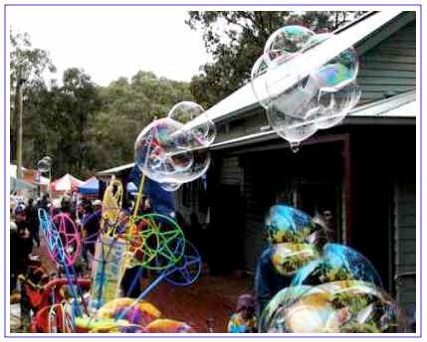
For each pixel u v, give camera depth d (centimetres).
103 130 4288
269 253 473
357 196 576
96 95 4469
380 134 594
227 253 1080
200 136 675
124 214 609
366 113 561
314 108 512
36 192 2241
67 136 4300
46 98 4234
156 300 816
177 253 682
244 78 2700
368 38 758
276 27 2620
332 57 526
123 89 4575
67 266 510
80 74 4422
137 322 436
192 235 1097
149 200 743
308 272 429
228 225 1090
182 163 645
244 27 2695
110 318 434
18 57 3978
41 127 4138
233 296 851
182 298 835
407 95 693
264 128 886
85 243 667
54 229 575
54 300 524
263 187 995
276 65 561
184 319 715
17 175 2489
